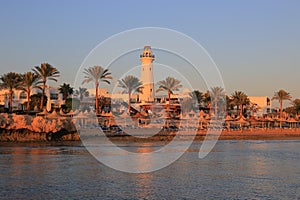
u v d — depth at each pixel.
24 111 76.19
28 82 74.31
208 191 25.27
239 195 24.20
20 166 33.75
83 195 23.61
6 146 50.75
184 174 31.81
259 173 32.56
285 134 89.75
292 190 25.70
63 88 101.12
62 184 26.59
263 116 117.06
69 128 61.44
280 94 111.62
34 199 22.47
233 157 44.38
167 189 25.69
